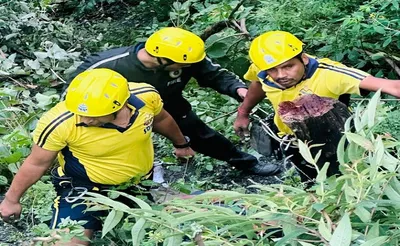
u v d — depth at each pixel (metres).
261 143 3.84
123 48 3.69
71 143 3.06
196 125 4.20
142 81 3.64
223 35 5.52
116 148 3.09
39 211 3.71
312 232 2.18
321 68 3.20
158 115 3.46
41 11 7.59
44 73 5.77
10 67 5.70
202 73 3.96
